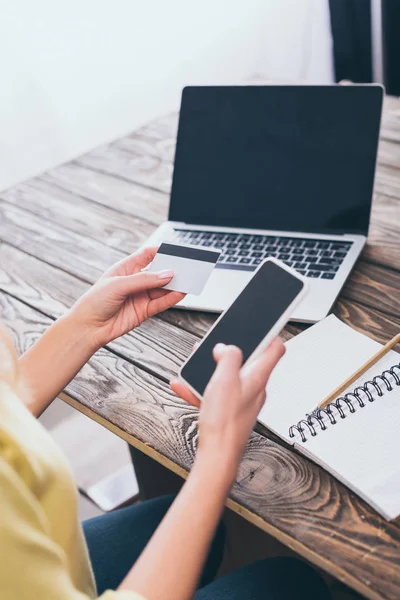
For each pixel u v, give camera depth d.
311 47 2.89
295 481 0.72
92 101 2.45
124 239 1.19
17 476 0.51
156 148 1.46
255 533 1.25
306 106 1.07
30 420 0.58
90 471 1.68
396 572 0.62
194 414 0.83
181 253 0.86
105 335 0.81
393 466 0.70
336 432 0.74
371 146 1.04
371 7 2.69
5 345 0.72
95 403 0.86
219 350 0.61
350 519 0.67
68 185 1.37
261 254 1.04
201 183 1.14
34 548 0.50
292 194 1.09
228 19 2.71
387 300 0.95
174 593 0.54
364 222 1.05
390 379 0.79
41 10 2.19
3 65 2.18
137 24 2.44
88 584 0.63
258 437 0.77
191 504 0.56
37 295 1.09
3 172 2.30
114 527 0.95
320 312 0.92
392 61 2.67
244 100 1.11
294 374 0.82
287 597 0.79
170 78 2.65
